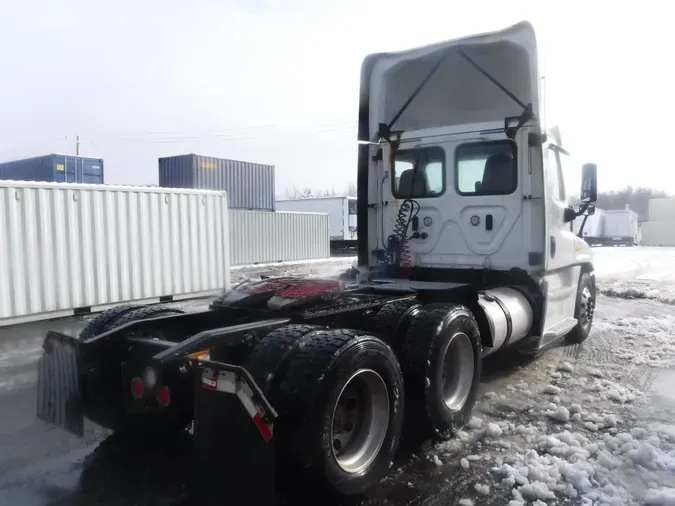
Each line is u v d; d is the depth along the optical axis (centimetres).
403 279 572
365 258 629
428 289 460
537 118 521
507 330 486
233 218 2123
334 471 284
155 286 1155
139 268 1123
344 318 394
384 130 609
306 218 2458
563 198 617
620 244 5197
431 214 588
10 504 310
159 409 326
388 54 600
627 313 984
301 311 360
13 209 915
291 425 276
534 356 638
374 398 322
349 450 312
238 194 2556
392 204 612
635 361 623
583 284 696
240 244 2148
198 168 2386
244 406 267
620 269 1925
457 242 574
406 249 601
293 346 299
